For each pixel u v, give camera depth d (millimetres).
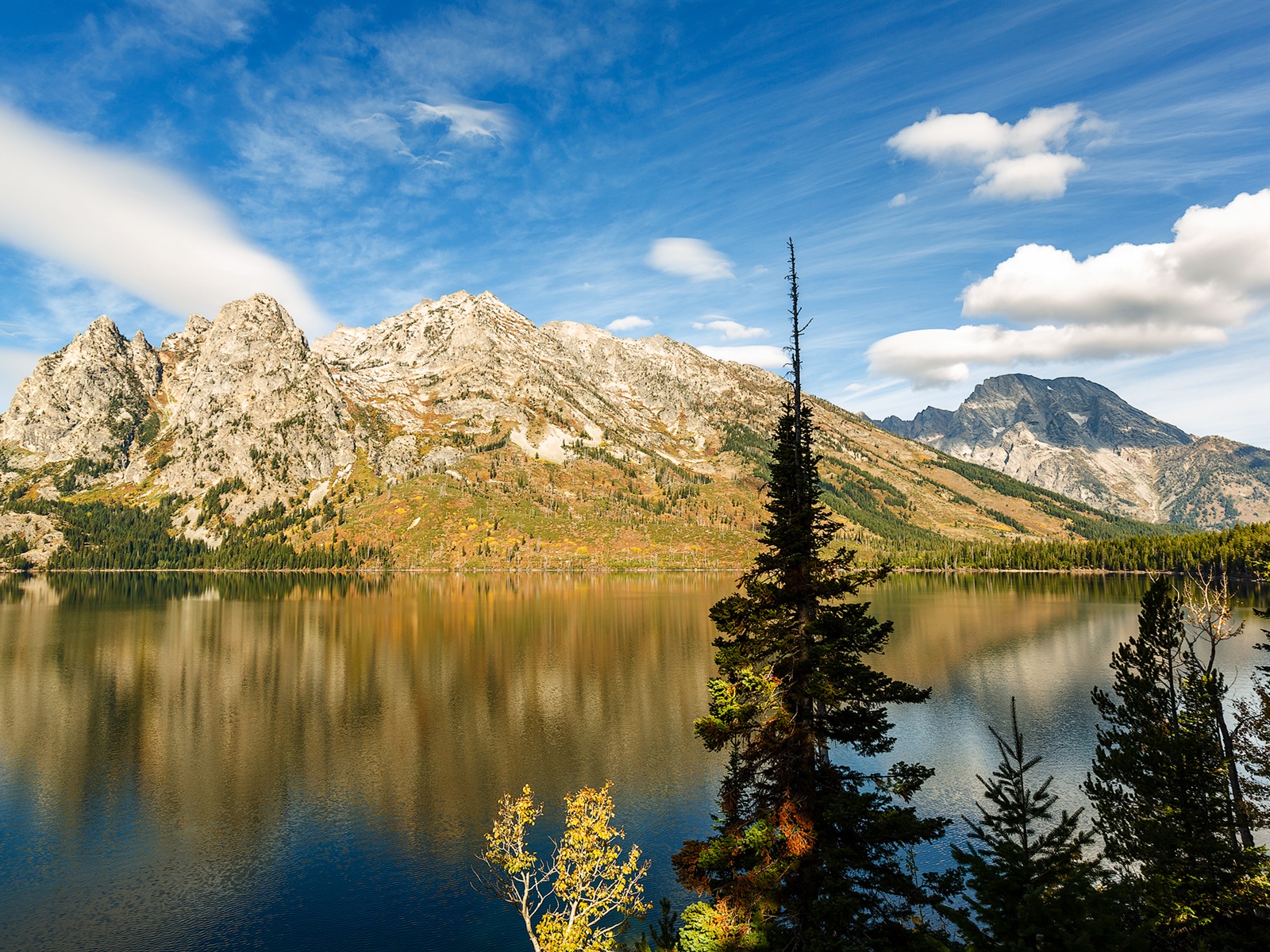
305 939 44344
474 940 44250
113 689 106938
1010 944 14781
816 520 25438
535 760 76625
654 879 51062
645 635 159625
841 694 22938
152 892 50312
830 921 22453
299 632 162375
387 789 68562
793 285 26250
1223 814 31641
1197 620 36469
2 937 45031
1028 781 66812
